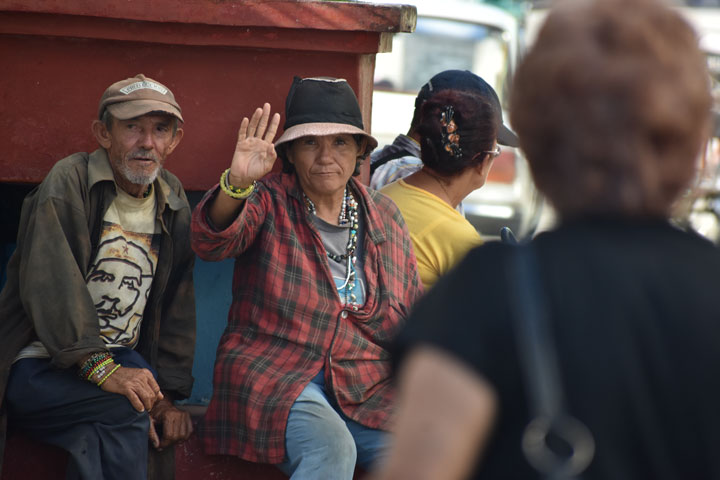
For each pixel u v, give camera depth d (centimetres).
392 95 1864
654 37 274
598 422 253
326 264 659
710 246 284
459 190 750
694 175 280
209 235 604
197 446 664
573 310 263
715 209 1534
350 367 653
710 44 1708
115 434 618
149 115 641
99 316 656
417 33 1886
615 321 262
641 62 271
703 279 271
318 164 661
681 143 274
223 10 712
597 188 277
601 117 271
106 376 618
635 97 270
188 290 701
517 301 266
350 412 643
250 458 629
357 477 659
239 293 670
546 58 279
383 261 684
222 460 664
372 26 721
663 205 281
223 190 599
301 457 608
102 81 731
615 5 281
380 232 688
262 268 653
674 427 259
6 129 727
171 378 689
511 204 1808
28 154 731
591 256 271
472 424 253
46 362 640
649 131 271
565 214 284
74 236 632
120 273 657
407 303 692
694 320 264
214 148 748
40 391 621
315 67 744
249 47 734
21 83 724
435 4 1909
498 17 1938
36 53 722
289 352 646
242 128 604
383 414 644
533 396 257
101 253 650
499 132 801
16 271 649
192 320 704
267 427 620
